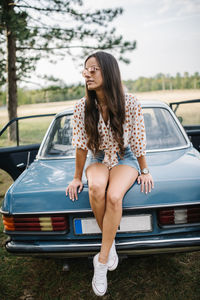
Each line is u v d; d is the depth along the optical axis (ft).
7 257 7.93
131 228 5.23
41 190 5.41
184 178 5.26
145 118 7.82
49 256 5.49
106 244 5.00
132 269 6.82
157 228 5.22
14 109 30.89
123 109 5.21
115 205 4.85
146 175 5.40
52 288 6.40
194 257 7.18
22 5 25.79
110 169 5.76
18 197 5.40
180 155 6.63
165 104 8.58
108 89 5.08
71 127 7.98
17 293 6.31
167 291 5.98
